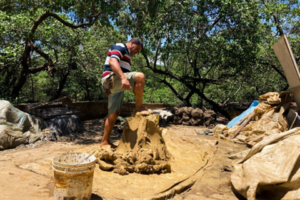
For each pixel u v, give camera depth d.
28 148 5.62
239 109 11.82
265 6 12.34
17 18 8.56
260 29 12.98
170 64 16.38
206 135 7.43
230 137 6.62
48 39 10.48
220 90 20.31
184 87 20.02
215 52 12.53
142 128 3.92
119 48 3.92
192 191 3.22
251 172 2.98
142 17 8.98
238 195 3.13
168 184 3.18
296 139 3.12
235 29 12.35
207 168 4.07
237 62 12.98
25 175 3.38
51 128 6.89
